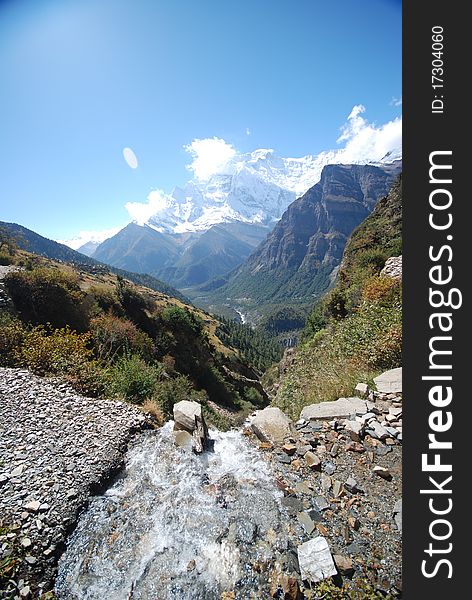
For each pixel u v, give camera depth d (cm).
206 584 387
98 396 949
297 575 374
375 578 363
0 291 1809
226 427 954
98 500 545
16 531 462
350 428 613
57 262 6034
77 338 1255
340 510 457
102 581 411
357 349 1050
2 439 668
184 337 3581
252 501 494
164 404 1008
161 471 604
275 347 15812
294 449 595
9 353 1082
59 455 634
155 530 473
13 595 387
